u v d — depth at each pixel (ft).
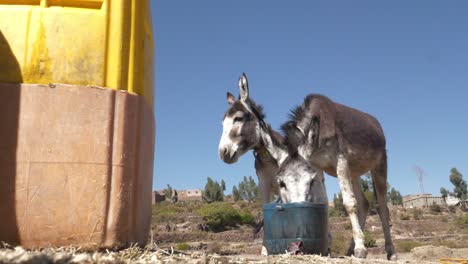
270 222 7.09
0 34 5.47
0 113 5.25
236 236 46.52
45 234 5.08
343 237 40.96
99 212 5.20
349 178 8.70
